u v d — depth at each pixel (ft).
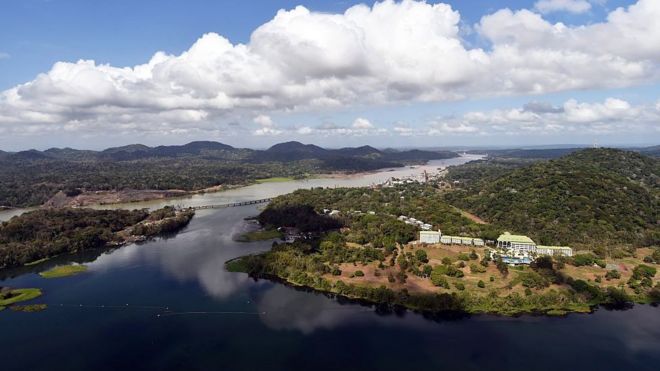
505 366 499.51
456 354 524.11
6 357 523.70
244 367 498.69
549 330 583.17
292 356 521.24
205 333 579.48
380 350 533.14
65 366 504.43
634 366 500.74
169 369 496.64
